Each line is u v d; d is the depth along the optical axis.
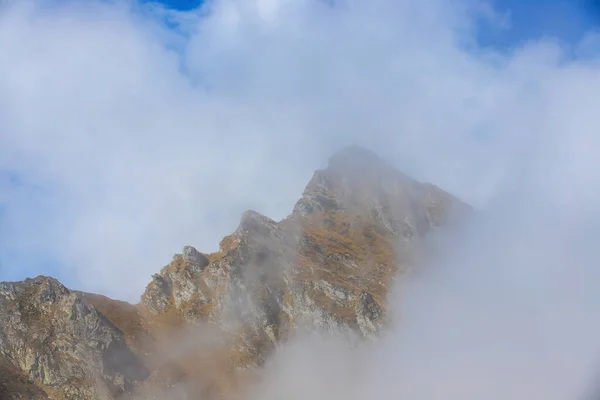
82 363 129.88
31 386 125.81
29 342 132.00
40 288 143.38
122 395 126.44
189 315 151.12
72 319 137.00
